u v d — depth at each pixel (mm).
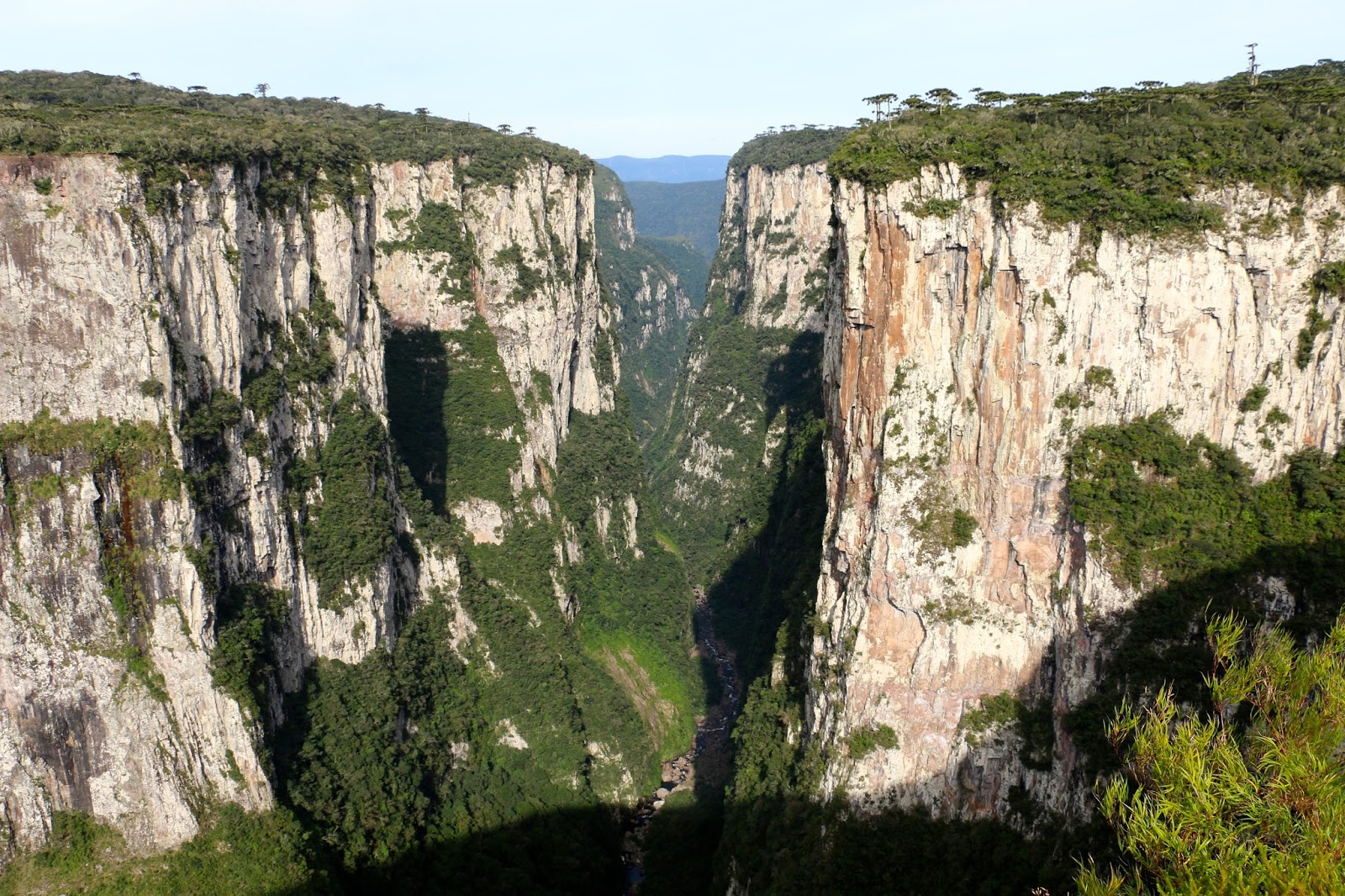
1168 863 25281
